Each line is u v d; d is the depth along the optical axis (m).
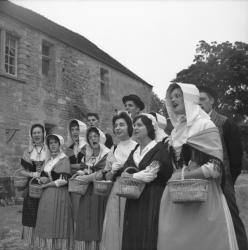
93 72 19.23
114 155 4.91
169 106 3.85
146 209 3.88
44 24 18.28
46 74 16.73
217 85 30.88
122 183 3.91
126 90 22.09
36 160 6.21
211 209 3.39
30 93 15.26
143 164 4.09
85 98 18.50
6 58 14.62
